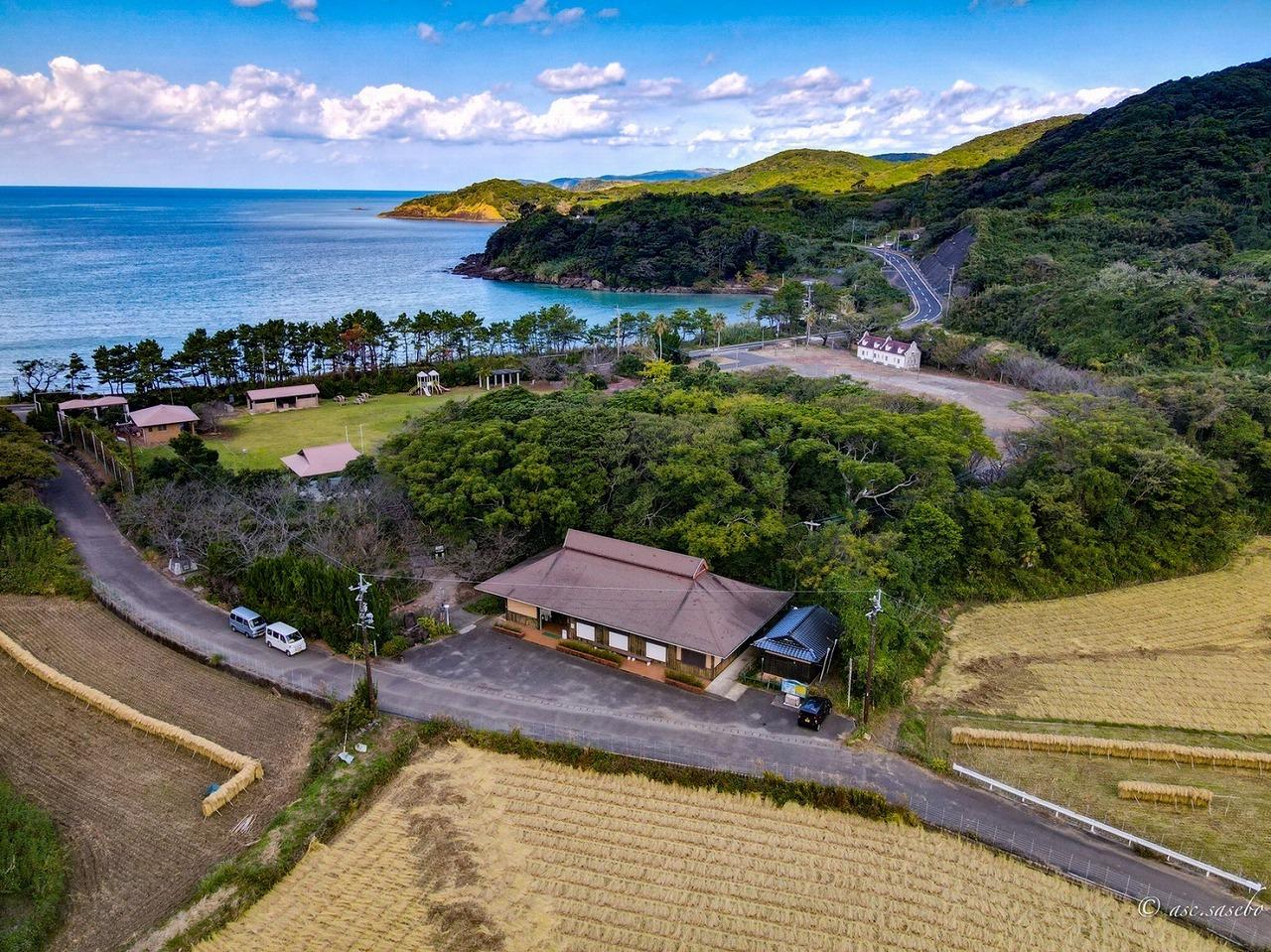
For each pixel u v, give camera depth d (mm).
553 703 40938
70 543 58938
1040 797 34688
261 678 42438
